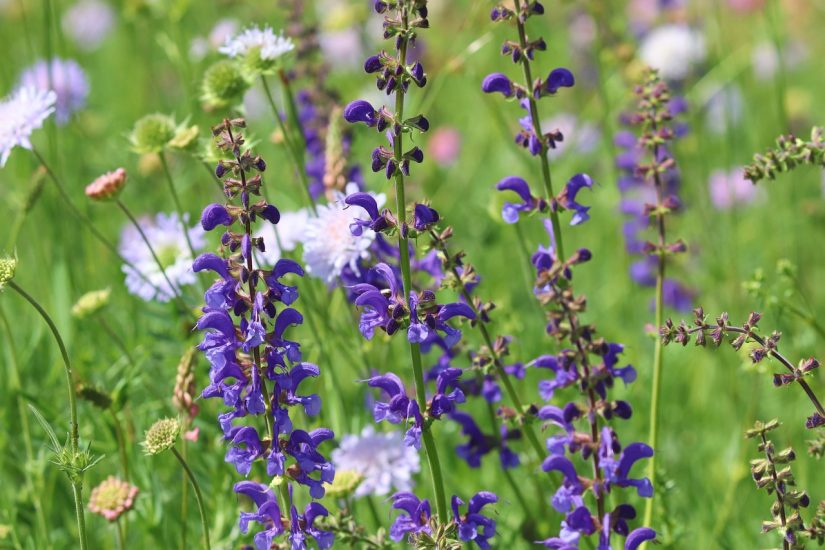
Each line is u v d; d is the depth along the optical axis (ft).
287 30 32.50
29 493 26.40
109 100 54.54
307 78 32.60
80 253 37.40
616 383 32.48
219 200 35.17
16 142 26.71
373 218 18.16
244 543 25.02
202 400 27.66
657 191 24.58
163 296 28.96
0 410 28.30
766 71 52.16
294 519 17.89
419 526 18.86
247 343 16.56
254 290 16.90
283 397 17.47
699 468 31.42
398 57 17.06
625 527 17.85
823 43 59.00
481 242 38.91
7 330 26.89
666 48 44.60
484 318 21.09
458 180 46.32
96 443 25.90
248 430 17.46
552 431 28.19
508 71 50.55
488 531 18.85
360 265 26.66
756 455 29.96
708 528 28.81
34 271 39.14
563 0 43.78
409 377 30.83
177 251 29.43
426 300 17.44
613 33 41.88
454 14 52.29
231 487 26.04
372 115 17.44
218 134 17.04
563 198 21.17
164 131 26.86
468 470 30.27
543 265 20.52
